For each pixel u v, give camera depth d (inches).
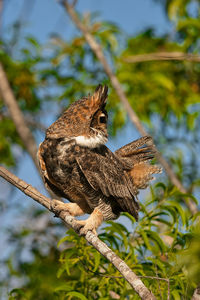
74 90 542.3
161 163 419.2
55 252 408.2
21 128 485.1
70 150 355.6
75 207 374.9
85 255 319.6
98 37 534.9
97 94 366.9
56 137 358.0
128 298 330.0
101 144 374.6
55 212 338.0
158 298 296.7
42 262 388.8
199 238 256.2
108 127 413.1
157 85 533.3
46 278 359.6
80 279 325.1
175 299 295.7
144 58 467.2
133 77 525.7
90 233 301.3
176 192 337.1
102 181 364.2
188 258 255.1
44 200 336.8
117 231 320.5
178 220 323.0
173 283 307.4
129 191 381.4
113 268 321.4
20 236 421.4
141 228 327.9
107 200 377.1
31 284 363.9
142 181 410.9
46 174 365.4
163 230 346.0
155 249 319.6
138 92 534.0
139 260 324.5
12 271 383.9
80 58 550.6
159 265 306.0
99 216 359.6
